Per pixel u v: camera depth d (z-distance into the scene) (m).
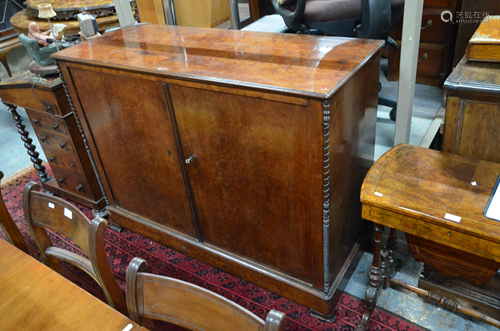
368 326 1.85
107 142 2.16
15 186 3.19
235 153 1.67
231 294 2.08
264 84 1.40
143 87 1.75
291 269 1.88
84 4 3.77
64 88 2.10
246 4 3.20
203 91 1.58
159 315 1.17
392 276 1.99
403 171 1.58
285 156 1.53
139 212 2.39
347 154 1.64
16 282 1.29
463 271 1.66
